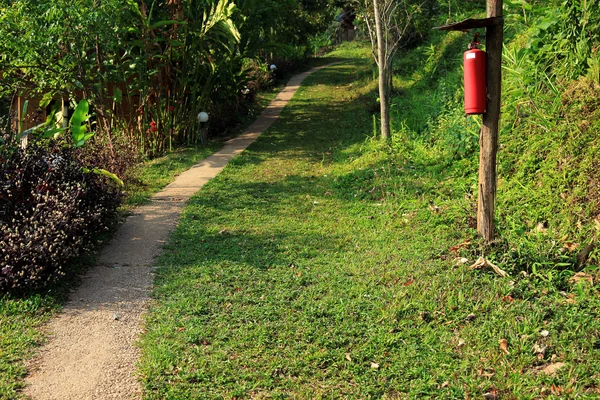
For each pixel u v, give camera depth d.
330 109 18.20
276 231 7.36
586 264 5.57
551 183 6.96
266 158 12.33
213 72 13.91
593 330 4.41
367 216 7.85
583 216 6.18
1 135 7.12
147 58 12.76
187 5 13.48
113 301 5.36
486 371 4.05
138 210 8.43
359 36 37.56
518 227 6.30
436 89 13.93
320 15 29.31
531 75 8.90
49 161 6.98
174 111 13.95
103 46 11.61
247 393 3.90
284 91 23.00
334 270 5.93
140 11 13.21
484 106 5.66
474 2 18.59
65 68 11.31
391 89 16.42
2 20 10.22
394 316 4.79
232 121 16.47
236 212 8.30
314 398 3.83
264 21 16.03
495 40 5.55
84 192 6.75
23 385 3.98
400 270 5.71
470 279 5.35
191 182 10.32
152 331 4.72
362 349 4.36
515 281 5.27
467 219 6.83
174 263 6.27
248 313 4.98
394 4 12.98
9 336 4.63
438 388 3.89
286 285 5.57
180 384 3.98
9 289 5.39
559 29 8.95
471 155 9.16
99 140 10.16
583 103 7.60
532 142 7.95
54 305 5.23
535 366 4.09
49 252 5.56
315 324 4.75
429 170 9.32
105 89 12.68
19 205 6.34
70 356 4.39
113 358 4.36
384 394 3.86
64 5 10.20
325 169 11.02
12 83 12.05
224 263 6.21
